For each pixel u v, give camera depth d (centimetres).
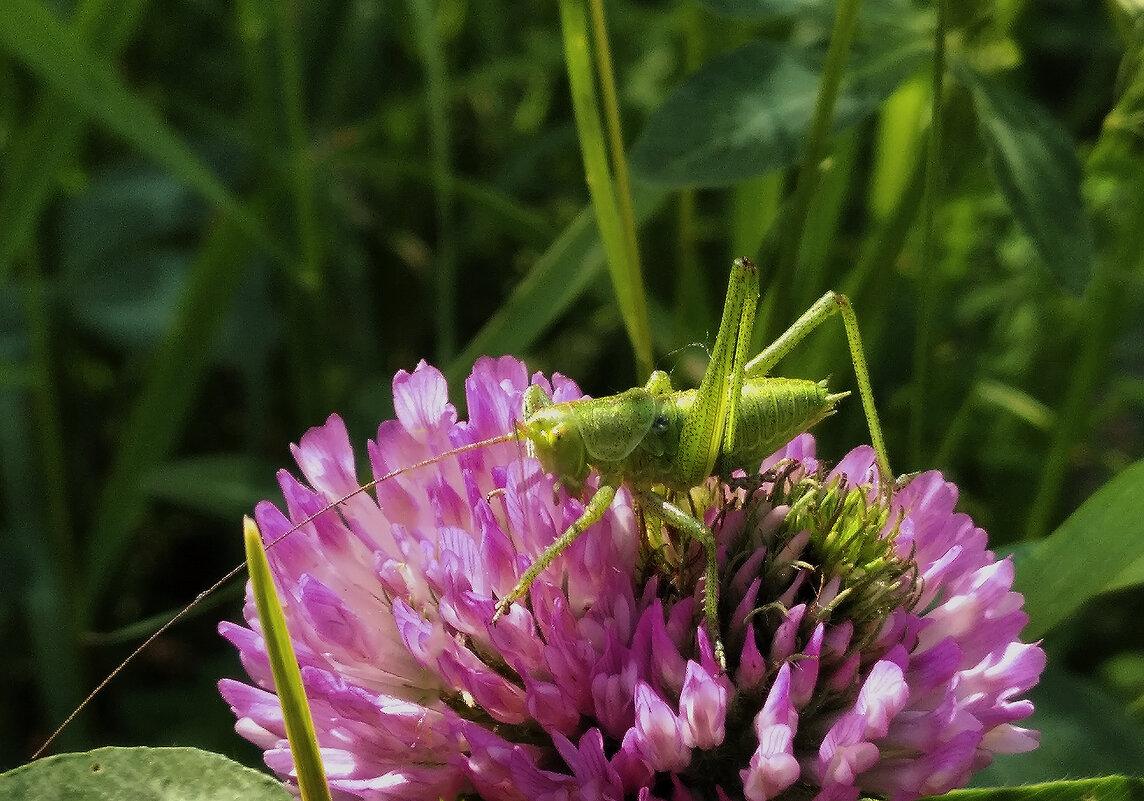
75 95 10
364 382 12
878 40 10
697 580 8
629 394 8
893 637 7
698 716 7
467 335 13
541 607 8
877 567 7
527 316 10
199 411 13
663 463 8
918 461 10
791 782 7
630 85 13
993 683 7
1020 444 12
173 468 11
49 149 10
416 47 14
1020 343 12
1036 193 9
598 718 7
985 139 9
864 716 7
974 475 12
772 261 11
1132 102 9
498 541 7
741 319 8
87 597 11
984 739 7
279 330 12
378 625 8
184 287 11
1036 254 9
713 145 9
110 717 11
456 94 14
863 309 10
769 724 7
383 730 7
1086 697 9
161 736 10
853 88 9
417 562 8
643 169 9
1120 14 9
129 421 11
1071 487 12
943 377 12
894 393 12
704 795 7
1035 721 9
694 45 11
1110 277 10
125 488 11
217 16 14
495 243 13
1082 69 15
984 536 8
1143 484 8
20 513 11
